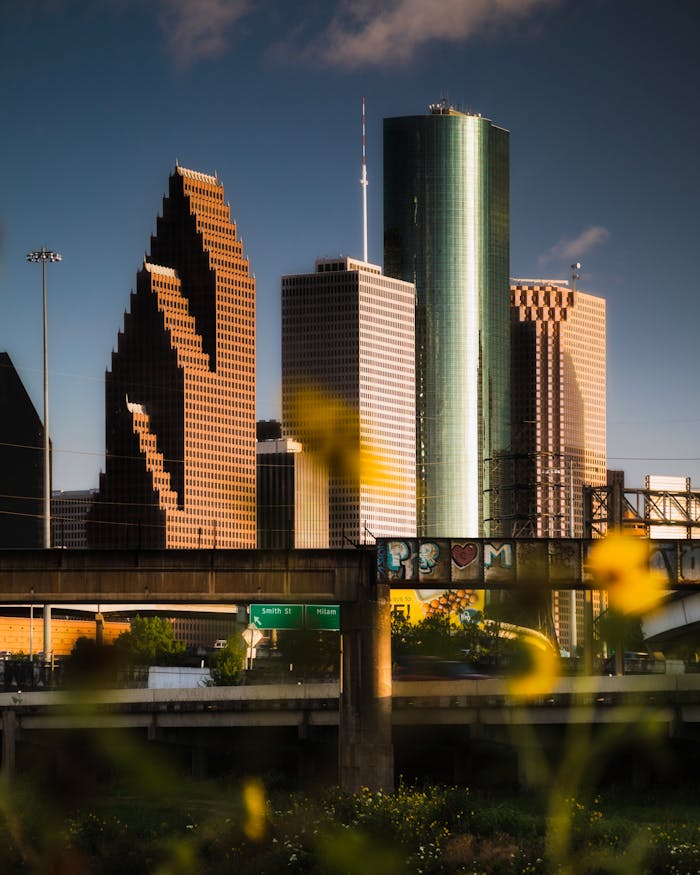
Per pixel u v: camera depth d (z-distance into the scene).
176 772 165.00
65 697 165.38
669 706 153.00
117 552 136.88
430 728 159.75
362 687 138.50
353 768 137.88
